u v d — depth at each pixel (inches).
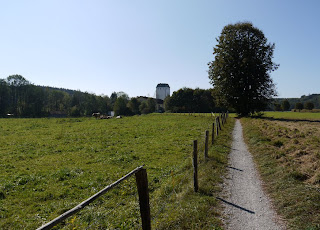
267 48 1987.0
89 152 687.1
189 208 289.4
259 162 521.0
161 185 391.2
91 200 135.0
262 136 807.7
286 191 340.2
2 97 3811.5
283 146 621.3
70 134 1018.7
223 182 401.4
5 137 933.8
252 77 1923.0
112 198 355.3
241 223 266.2
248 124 1304.1
